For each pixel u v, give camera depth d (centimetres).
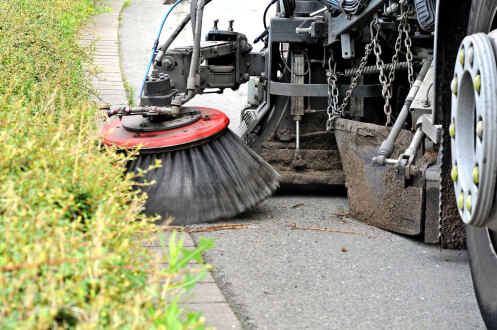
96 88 951
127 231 290
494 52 289
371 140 539
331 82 621
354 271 436
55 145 324
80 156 325
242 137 639
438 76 363
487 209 287
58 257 246
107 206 293
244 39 649
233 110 948
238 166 554
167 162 536
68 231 275
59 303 228
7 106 385
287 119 640
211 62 651
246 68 652
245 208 548
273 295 394
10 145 305
